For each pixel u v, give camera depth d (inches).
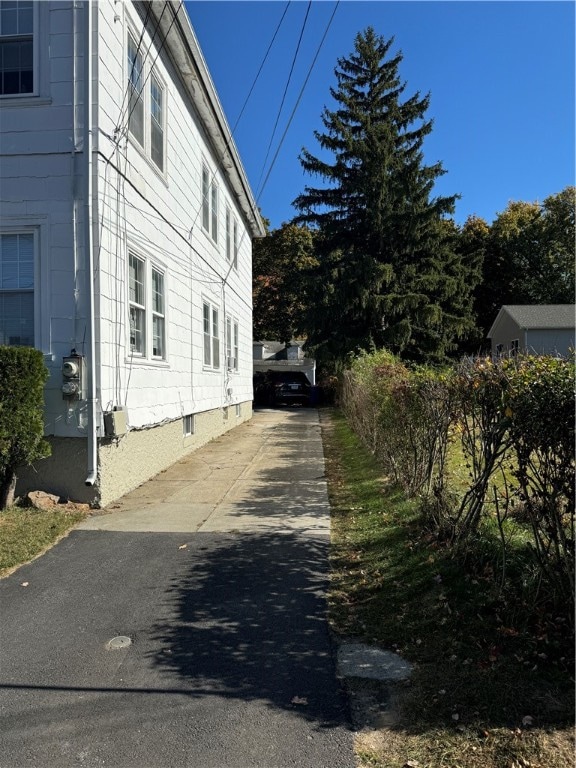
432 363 1066.7
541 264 1620.3
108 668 132.6
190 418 440.5
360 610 159.6
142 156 321.7
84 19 264.1
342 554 203.9
